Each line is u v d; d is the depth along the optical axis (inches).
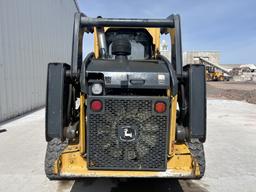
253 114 368.5
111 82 88.3
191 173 94.0
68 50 663.1
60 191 125.9
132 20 102.8
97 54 129.8
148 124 89.7
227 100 559.5
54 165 94.7
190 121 97.7
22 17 350.3
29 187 130.1
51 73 95.7
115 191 125.5
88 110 88.9
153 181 136.7
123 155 91.3
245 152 188.9
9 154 180.7
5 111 298.8
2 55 290.0
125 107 88.7
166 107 88.7
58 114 95.3
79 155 96.0
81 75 89.4
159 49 134.6
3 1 293.0
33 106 394.3
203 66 98.7
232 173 149.3
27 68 367.9
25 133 242.4
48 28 477.1
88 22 102.1
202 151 105.7
